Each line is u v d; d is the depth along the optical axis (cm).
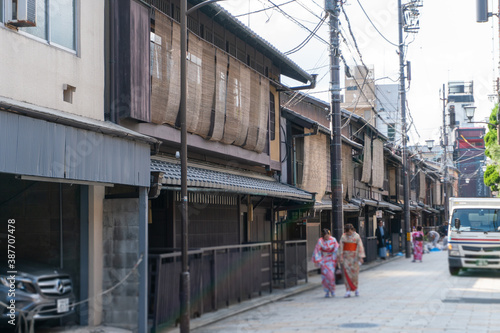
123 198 1112
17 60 934
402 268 2812
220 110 1633
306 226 2438
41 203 1122
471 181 8181
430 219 7669
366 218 3597
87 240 1101
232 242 1784
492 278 2203
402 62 3694
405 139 3747
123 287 1094
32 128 828
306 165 2403
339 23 1967
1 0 912
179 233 1469
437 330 1077
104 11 1190
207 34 1689
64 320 1090
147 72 1252
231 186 1444
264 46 1988
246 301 1534
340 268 2070
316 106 3131
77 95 1087
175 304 1173
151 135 1325
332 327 1126
